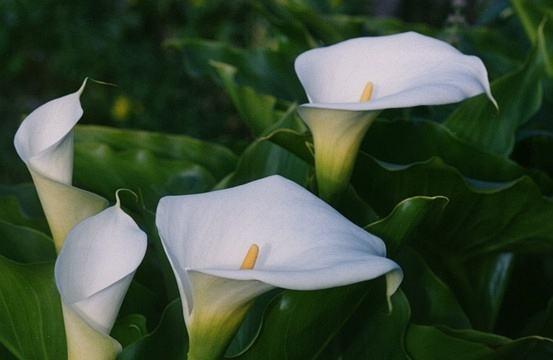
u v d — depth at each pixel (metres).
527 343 1.17
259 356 1.11
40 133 1.06
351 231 0.97
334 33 1.71
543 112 1.57
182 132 3.46
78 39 3.57
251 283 0.93
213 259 0.98
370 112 1.08
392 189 1.30
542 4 1.65
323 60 1.17
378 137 1.37
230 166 1.46
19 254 1.25
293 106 1.35
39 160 1.02
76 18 3.60
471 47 1.74
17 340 1.15
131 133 1.44
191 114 3.49
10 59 3.57
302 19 1.70
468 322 1.26
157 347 1.11
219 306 0.95
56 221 1.05
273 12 1.77
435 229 1.33
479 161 1.35
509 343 1.16
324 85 1.17
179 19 3.65
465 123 1.41
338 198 1.14
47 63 3.60
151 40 3.63
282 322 1.10
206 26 3.59
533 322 1.39
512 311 1.48
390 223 1.12
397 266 0.91
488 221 1.30
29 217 1.36
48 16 3.58
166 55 3.56
